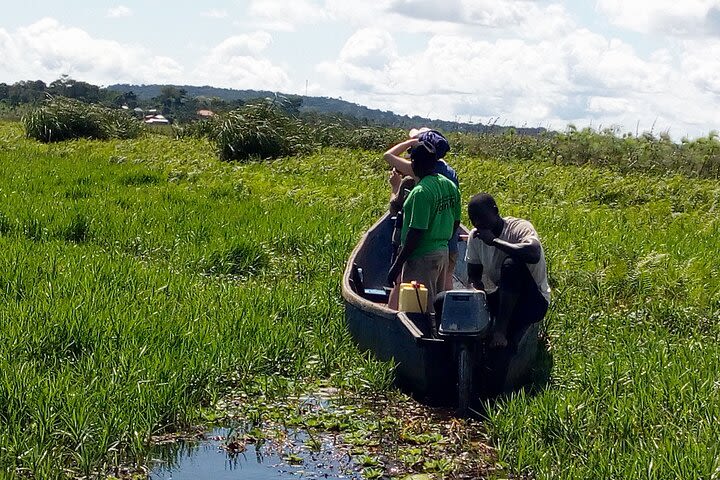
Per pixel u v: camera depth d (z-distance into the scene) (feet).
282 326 35.04
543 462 26.71
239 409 30.86
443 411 31.22
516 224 32.45
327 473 27.43
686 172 92.27
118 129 131.23
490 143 109.09
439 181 34.50
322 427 29.96
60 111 124.47
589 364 32.86
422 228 34.01
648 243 50.39
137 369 30.50
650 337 35.24
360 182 74.33
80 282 37.73
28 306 34.30
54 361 31.07
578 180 77.66
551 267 44.01
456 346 30.58
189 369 31.12
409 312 33.40
